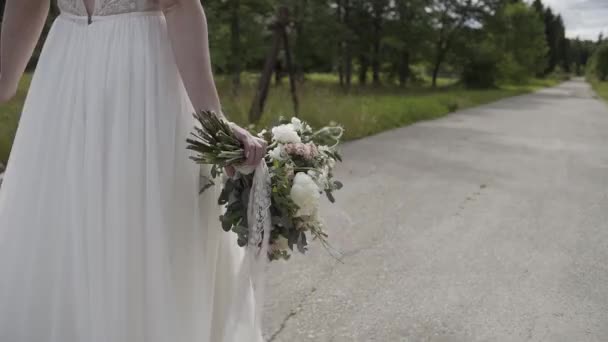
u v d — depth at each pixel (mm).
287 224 1645
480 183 6426
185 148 1693
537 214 5133
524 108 21984
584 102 28172
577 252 4094
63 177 1680
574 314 3078
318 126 9688
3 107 7164
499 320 2980
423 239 4285
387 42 39469
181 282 1677
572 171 7418
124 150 1615
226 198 1689
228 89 12430
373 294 3250
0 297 1762
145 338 1648
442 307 3111
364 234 4348
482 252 4035
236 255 1955
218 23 15984
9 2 1751
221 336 1916
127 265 1623
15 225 1731
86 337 1684
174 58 1683
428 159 8047
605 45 84375
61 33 1731
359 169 7039
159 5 1684
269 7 16000
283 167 1665
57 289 1706
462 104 21781
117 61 1640
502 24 48531
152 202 1614
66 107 1676
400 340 2732
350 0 36594
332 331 2795
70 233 1680
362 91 30094
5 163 5195
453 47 48125
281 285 3322
